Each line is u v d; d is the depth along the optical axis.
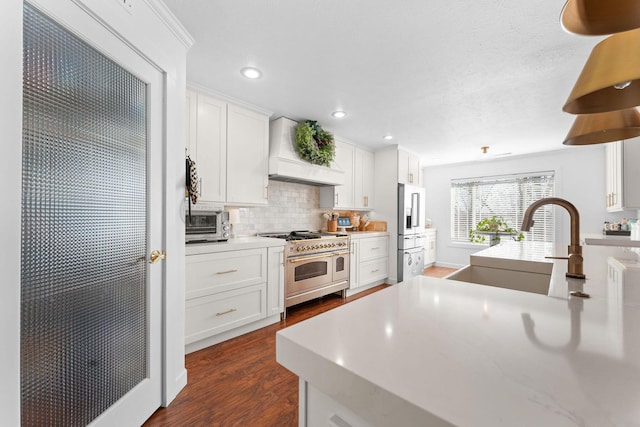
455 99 2.63
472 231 5.17
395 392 0.39
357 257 3.94
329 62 2.04
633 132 1.16
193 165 1.89
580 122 1.20
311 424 0.56
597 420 0.32
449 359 0.47
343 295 3.77
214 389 1.75
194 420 1.48
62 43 1.02
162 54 1.50
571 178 4.48
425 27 1.65
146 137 1.44
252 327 2.64
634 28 0.64
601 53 0.68
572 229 1.09
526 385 0.39
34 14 0.93
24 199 0.91
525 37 1.73
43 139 0.96
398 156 4.40
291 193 3.80
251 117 2.83
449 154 4.86
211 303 2.28
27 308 0.92
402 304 0.77
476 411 0.34
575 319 0.66
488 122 3.22
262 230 3.47
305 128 3.12
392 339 0.55
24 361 0.92
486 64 2.04
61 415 1.04
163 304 1.56
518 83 2.31
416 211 4.72
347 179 4.13
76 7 1.04
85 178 1.12
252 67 2.10
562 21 0.71
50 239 0.99
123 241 1.31
